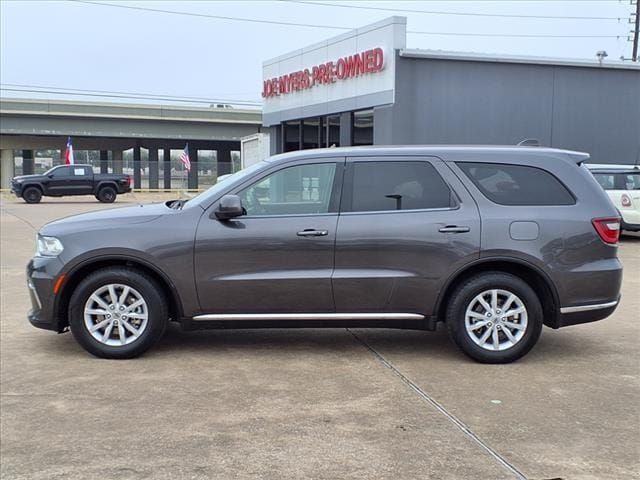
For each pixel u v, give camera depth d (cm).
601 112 2034
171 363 588
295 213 596
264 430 443
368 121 1967
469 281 589
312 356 614
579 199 597
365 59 1922
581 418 468
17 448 416
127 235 585
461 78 1880
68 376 551
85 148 5919
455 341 594
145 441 426
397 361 600
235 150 6291
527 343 590
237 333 697
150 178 5184
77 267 587
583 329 731
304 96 2277
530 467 393
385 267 586
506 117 1931
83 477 378
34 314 601
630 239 1611
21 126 5191
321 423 455
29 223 1986
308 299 588
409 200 596
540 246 584
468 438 432
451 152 606
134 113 5453
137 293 593
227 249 584
